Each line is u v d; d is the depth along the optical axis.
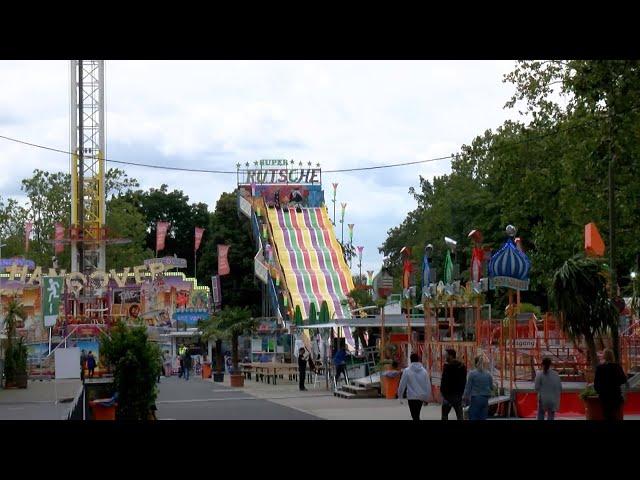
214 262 108.44
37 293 78.50
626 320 37.31
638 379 28.50
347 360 49.97
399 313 50.44
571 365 31.14
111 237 89.75
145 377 24.38
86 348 57.69
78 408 22.56
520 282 28.19
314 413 30.44
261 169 91.62
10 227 108.12
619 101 25.98
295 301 72.19
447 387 22.98
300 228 83.75
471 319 39.12
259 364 56.72
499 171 40.16
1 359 46.81
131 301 85.25
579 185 34.34
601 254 27.16
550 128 38.00
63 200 108.06
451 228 71.62
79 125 88.88
